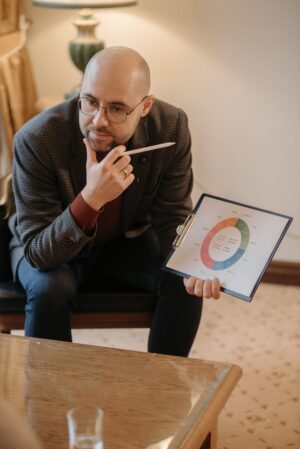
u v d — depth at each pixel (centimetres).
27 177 177
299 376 225
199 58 267
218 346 242
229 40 263
